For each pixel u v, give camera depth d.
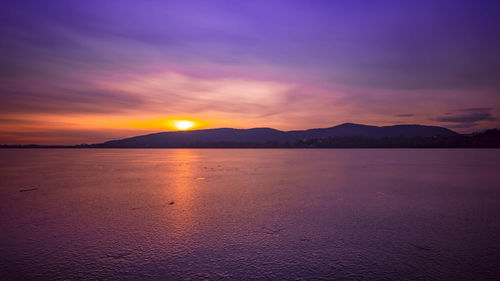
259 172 22.53
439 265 4.82
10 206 9.40
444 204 9.73
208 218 7.85
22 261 5.00
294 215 8.18
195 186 14.16
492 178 17.62
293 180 16.66
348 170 24.28
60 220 7.62
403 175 19.70
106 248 5.60
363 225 7.16
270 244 5.84
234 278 4.39
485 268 4.69
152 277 4.42
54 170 24.72
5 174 20.91
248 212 8.56
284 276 4.46
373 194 11.77
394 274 4.52
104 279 4.35
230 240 6.07
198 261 5.02
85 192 12.33
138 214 8.31
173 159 49.78
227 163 36.25
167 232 6.60
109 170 24.78
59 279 4.36
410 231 6.64
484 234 6.41
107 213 8.42
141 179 17.45
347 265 4.85
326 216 8.06
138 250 5.51
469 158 48.50
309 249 5.56
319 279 4.36
